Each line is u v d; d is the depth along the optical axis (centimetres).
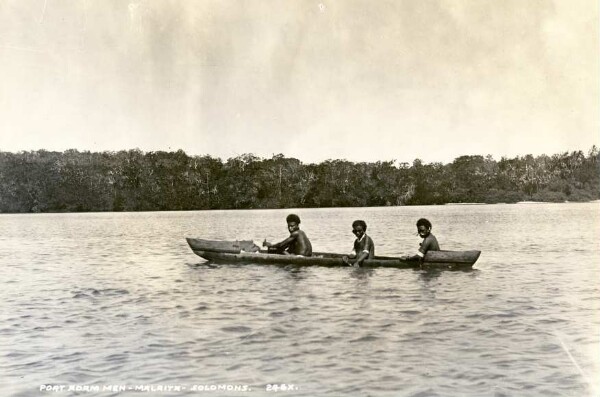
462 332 873
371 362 743
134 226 3847
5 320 993
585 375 691
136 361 763
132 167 6084
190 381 689
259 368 727
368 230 3212
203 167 6256
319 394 645
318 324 927
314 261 1545
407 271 1459
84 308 1084
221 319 972
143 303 1120
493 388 659
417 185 6919
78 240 2764
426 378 689
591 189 5934
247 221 4300
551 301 1081
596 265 1578
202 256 1688
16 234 3238
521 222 3566
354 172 6931
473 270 1480
